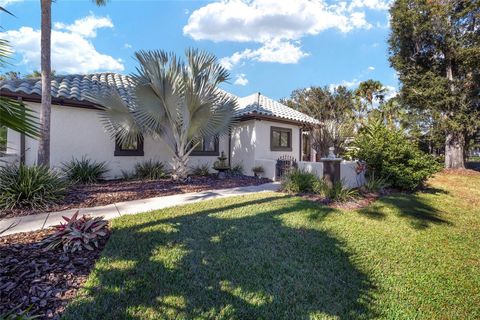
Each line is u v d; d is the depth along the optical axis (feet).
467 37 48.03
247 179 36.68
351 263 12.42
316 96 94.79
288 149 47.09
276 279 10.64
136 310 8.39
